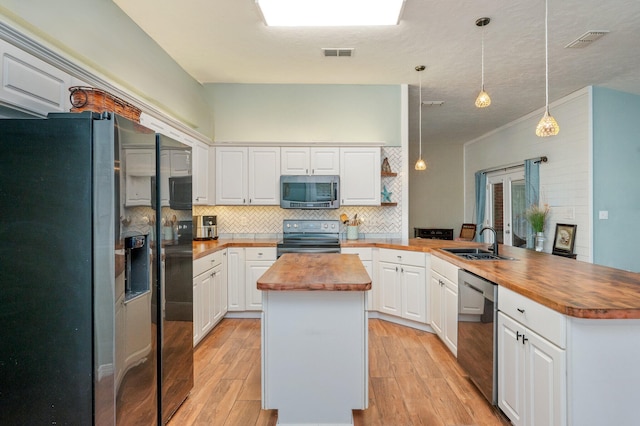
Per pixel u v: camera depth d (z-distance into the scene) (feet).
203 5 8.66
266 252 12.73
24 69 5.59
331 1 8.29
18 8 5.66
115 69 8.47
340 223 14.71
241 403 7.28
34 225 4.84
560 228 15.44
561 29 9.74
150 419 5.92
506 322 6.35
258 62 12.12
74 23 7.00
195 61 11.99
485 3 8.55
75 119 4.85
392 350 9.89
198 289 9.95
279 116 14.71
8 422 4.90
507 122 20.02
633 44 10.57
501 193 21.27
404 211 14.78
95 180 4.87
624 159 14.16
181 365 7.18
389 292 12.19
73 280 4.84
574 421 4.66
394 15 8.92
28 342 4.86
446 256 9.43
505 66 12.31
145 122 9.12
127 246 5.38
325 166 13.80
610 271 7.06
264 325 6.42
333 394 6.41
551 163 16.30
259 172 13.80
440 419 6.64
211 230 14.01
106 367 4.92
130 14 8.99
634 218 14.23
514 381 6.07
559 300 4.86
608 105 14.08
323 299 6.40
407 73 13.12
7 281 4.85
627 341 4.66
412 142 25.89
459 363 8.52
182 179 7.32
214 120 14.71
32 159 4.84
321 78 13.80
